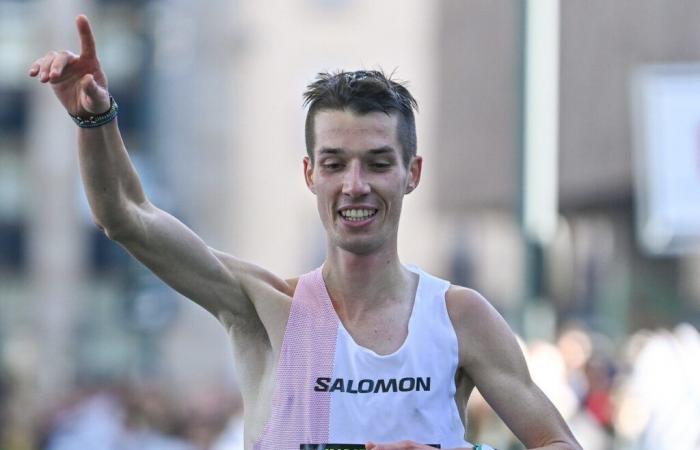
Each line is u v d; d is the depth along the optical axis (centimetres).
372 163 1016
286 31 9062
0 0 9581
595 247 4953
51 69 989
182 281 1049
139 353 7481
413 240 8706
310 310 1041
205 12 8638
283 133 8975
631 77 3797
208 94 8688
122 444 3578
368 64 9162
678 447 2431
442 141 5775
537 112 2739
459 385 1050
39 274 8950
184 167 8575
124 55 8794
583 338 2817
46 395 5675
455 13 5544
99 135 1011
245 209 8894
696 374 2445
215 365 7512
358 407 1015
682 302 4556
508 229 7644
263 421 1038
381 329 1030
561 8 3984
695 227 2619
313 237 9062
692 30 3675
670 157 2623
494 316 1048
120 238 1032
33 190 9238
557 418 1041
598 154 4034
